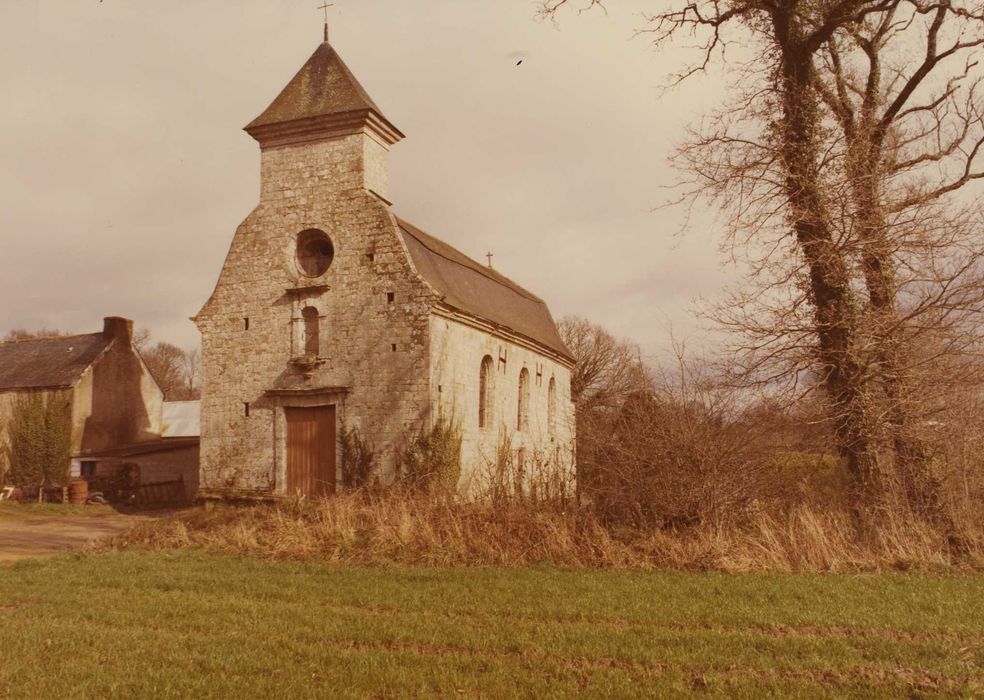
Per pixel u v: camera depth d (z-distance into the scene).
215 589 11.23
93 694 6.56
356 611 9.69
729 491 13.91
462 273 27.33
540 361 31.64
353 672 7.01
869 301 14.90
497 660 7.39
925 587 10.48
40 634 8.48
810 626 8.66
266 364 23.23
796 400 14.56
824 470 15.66
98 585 11.62
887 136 16.66
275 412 22.89
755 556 12.55
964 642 7.90
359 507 16.45
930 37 16.22
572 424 35.81
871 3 16.67
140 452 33.09
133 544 16.58
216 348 23.86
